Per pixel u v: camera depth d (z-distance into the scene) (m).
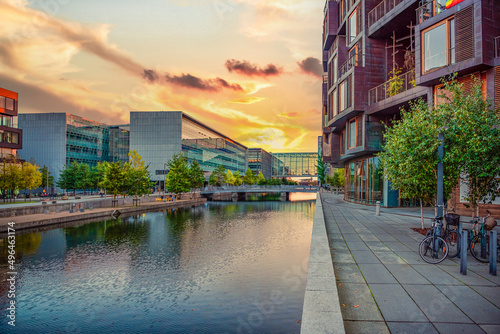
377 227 14.84
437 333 4.44
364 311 5.21
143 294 13.77
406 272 7.39
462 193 18.03
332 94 34.31
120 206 44.97
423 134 11.00
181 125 92.75
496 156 10.05
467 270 7.53
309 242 25.25
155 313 11.84
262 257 20.22
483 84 15.84
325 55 41.66
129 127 99.88
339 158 39.25
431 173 11.27
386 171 13.80
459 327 4.61
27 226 25.62
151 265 18.28
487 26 15.27
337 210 24.72
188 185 63.66
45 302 12.93
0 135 51.84
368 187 31.14
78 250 21.33
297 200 84.31
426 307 5.34
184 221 36.81
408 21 23.81
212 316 11.45
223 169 101.81
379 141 26.41
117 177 44.53
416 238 11.84
